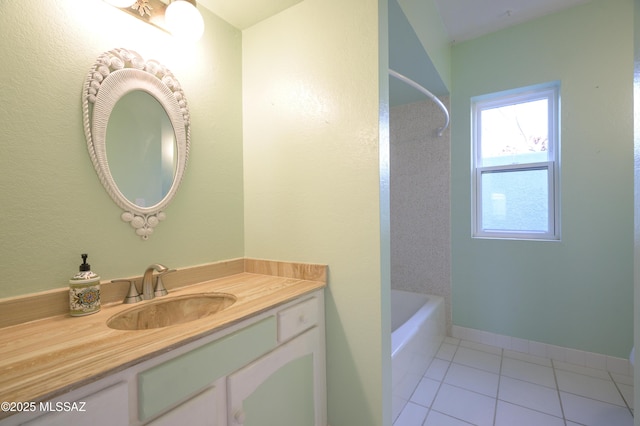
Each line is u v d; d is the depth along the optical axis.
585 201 2.05
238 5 1.47
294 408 1.18
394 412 1.57
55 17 0.97
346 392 1.36
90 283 0.98
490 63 2.36
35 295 0.92
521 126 2.36
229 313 0.97
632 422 1.52
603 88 1.98
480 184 2.51
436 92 2.50
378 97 1.26
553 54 2.13
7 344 0.75
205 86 1.47
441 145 2.57
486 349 2.35
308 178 1.45
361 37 1.30
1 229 0.87
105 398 0.64
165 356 0.75
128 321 1.04
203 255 1.46
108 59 1.09
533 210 2.32
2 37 0.87
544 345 2.21
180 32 1.21
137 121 1.19
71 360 0.67
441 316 2.46
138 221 1.19
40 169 0.94
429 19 1.96
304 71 1.45
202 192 1.46
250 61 1.64
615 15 1.95
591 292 2.05
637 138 0.93
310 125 1.44
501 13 2.14
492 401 1.72
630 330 1.95
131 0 1.07
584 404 1.68
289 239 1.52
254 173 1.64
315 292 1.34
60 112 0.98
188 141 1.37
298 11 1.47
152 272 1.17
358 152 1.31
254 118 1.63
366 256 1.30
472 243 2.47
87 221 1.05
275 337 1.09
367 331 1.30
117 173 1.13
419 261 2.68
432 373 2.03
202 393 0.84
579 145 2.06
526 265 2.27
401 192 2.74
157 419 0.73
